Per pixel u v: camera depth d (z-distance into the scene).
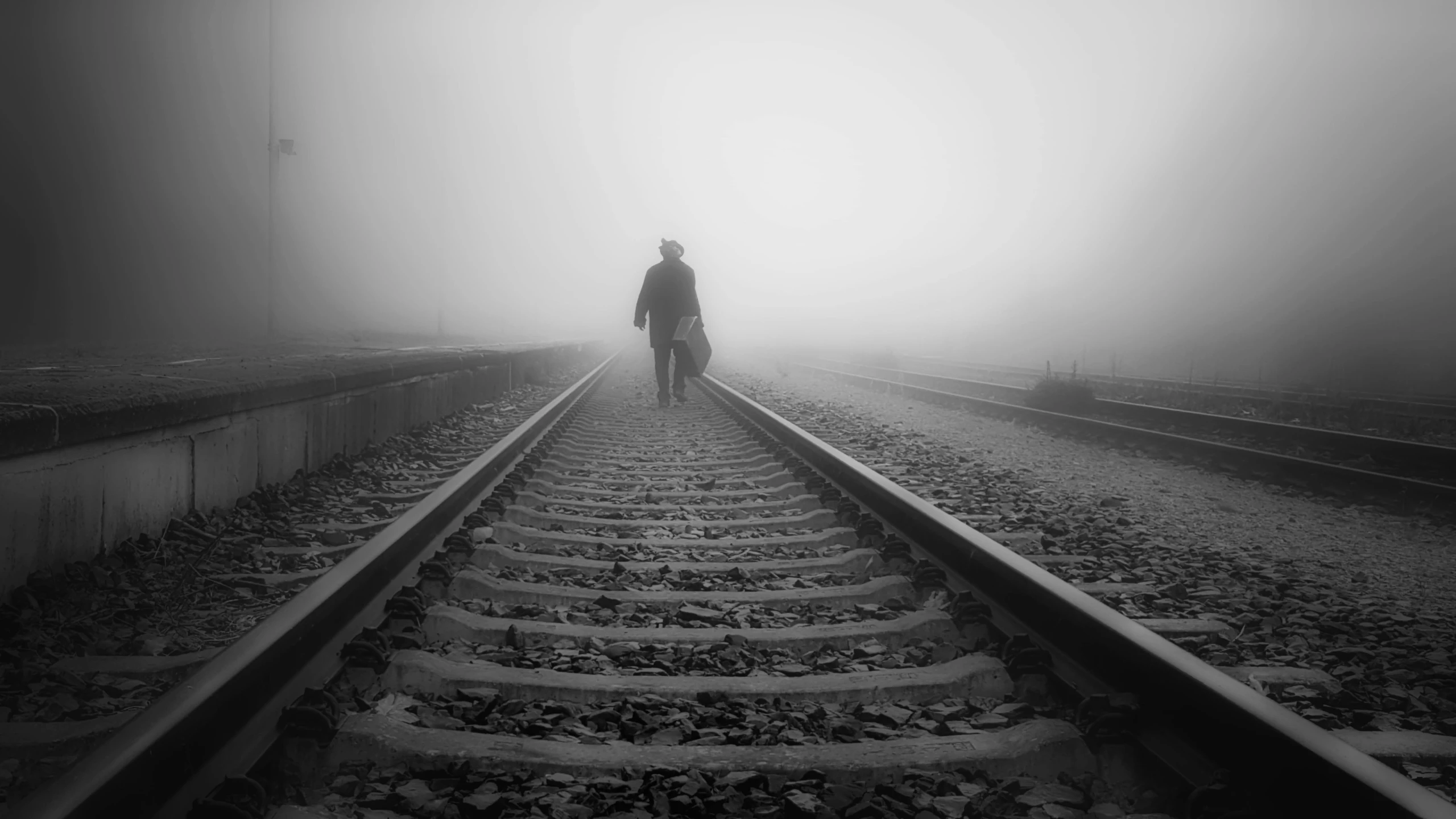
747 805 2.23
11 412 3.86
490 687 2.95
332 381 7.66
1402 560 5.90
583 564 4.66
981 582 3.77
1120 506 7.36
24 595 3.85
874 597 4.09
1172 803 2.27
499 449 7.48
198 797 2.06
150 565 4.60
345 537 5.44
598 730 2.71
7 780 2.57
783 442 9.29
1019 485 7.91
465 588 4.04
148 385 5.59
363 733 2.44
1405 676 3.56
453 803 2.21
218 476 5.79
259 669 2.45
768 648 3.48
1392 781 1.90
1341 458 10.38
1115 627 2.79
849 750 2.50
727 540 5.30
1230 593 4.75
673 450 9.41
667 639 3.53
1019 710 2.84
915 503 4.96
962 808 2.26
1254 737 2.17
